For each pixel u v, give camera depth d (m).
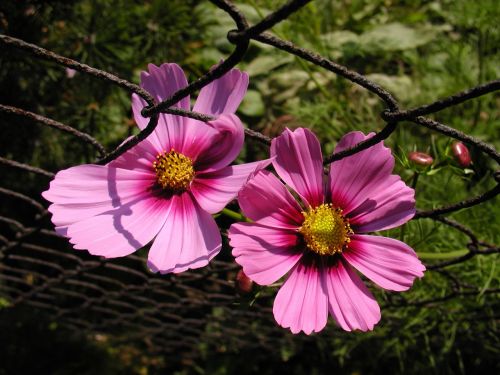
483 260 0.41
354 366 0.56
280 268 0.23
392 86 0.54
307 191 0.23
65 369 0.58
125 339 0.59
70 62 0.19
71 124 0.48
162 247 0.22
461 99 0.18
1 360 0.58
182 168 0.23
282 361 0.58
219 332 0.56
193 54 0.52
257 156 0.51
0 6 0.41
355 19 0.58
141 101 0.23
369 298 0.23
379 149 0.23
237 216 0.27
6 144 0.48
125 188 0.23
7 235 0.56
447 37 0.59
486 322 0.44
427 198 0.45
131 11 0.48
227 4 0.16
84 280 0.58
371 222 0.24
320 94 0.53
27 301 0.52
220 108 0.22
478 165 0.49
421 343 0.51
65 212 0.22
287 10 0.15
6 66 0.44
